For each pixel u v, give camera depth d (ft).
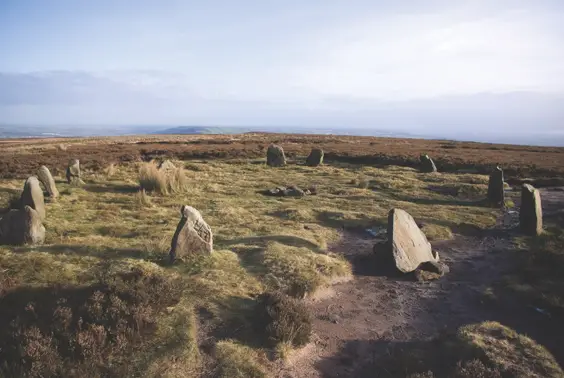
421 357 21.40
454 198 66.03
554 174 87.20
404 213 37.06
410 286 31.83
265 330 21.85
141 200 54.19
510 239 43.37
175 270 29.37
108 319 21.45
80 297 24.26
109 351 19.53
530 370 19.57
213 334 21.85
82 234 39.34
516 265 35.65
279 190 65.82
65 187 64.39
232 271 30.01
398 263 33.94
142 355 19.43
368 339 23.79
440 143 204.03
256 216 49.55
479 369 18.86
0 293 24.29
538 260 35.04
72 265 29.22
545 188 74.95
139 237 37.99
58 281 26.40
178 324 22.11
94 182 70.49
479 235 45.80
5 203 50.88
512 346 21.86
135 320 21.34
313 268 31.68
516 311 27.30
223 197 61.67
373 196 64.64
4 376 18.26
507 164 100.42
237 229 43.04
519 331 24.63
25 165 90.84
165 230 40.70
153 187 62.69
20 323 21.94
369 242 42.14
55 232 39.34
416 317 26.81
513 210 56.34
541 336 24.03
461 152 138.10
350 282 32.14
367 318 26.32
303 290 28.48
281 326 21.59
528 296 28.68
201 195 62.34
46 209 48.52
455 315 27.09
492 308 28.02
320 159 105.91
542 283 30.58
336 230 46.01
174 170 66.90
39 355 18.74
